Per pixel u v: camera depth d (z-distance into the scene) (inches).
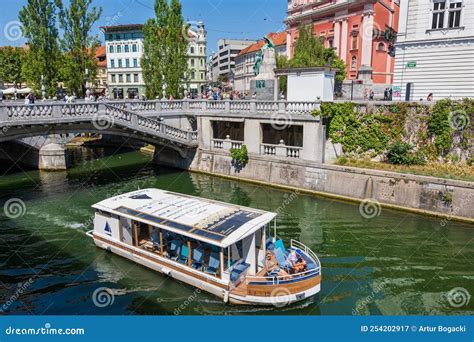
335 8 1823.3
